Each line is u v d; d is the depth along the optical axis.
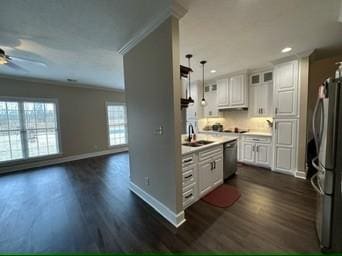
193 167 2.53
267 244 1.73
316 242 1.74
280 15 1.99
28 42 2.57
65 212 2.44
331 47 2.97
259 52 3.13
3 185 3.48
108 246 1.78
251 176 3.59
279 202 2.54
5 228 2.11
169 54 1.93
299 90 3.37
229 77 4.71
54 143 5.21
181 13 1.86
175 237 1.88
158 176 2.36
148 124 2.46
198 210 2.39
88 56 3.16
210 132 5.14
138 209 2.48
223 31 2.34
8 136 4.46
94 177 3.89
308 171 3.51
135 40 2.47
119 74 4.48
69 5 1.74
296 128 3.47
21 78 4.57
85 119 5.85
